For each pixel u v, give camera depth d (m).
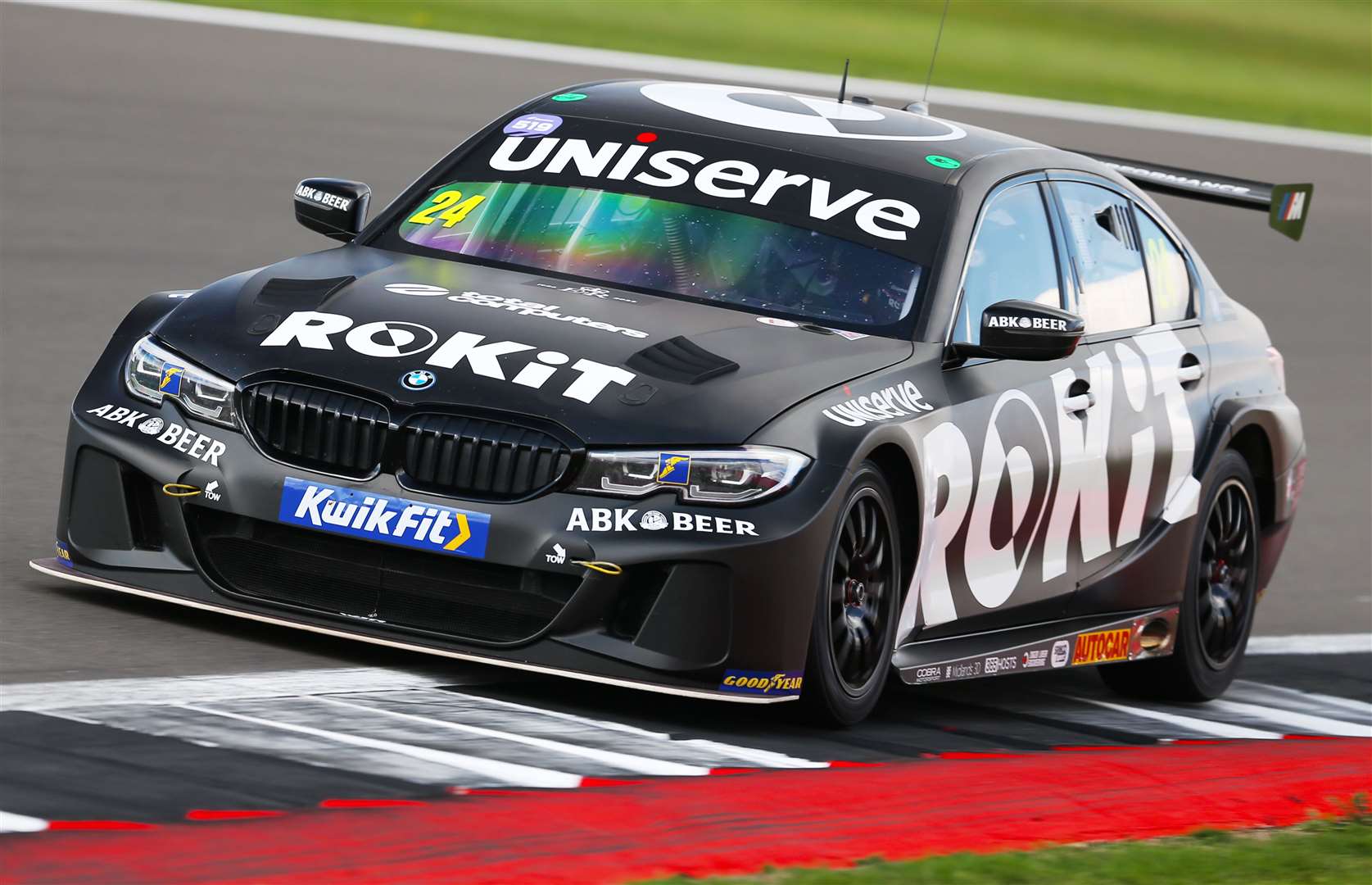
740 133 22.28
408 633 17.36
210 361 18.22
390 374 17.61
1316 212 72.06
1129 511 23.08
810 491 17.45
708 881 11.83
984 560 20.52
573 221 21.09
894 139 22.66
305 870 11.51
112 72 59.03
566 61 71.88
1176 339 24.67
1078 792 16.58
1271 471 25.94
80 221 43.84
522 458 17.16
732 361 18.34
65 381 32.03
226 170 50.66
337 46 68.56
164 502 18.12
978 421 20.12
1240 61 107.81
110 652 17.23
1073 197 23.67
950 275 20.77
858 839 13.80
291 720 15.40
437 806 13.21
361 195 22.08
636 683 16.91
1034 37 102.81
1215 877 13.35
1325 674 26.72
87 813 12.23
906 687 22.12
